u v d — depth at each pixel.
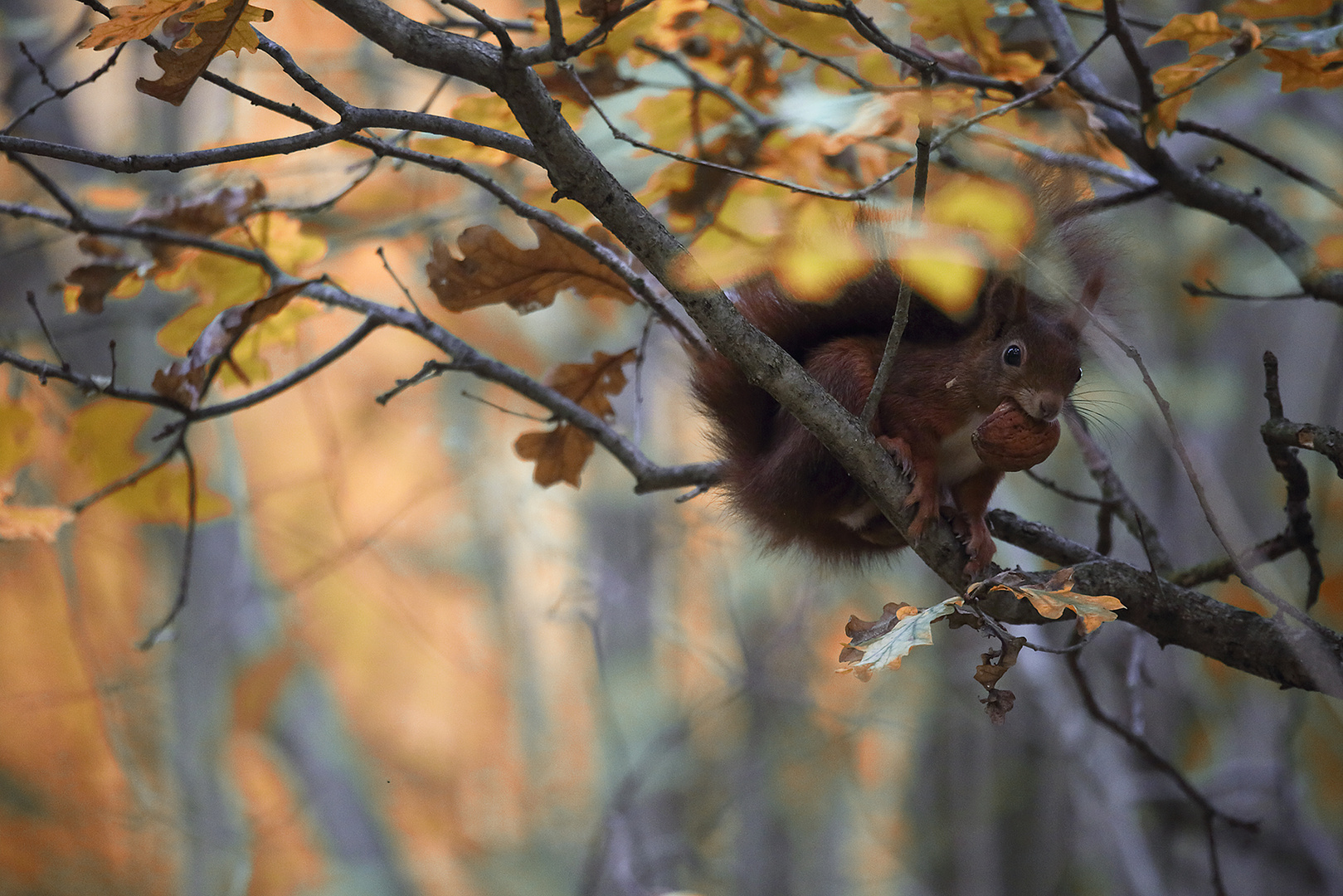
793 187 5.22
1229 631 5.25
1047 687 12.64
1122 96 10.07
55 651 17.41
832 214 6.09
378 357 19.17
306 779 20.53
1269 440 5.49
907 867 15.38
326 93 4.36
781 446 5.85
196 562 15.95
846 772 17.61
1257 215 6.76
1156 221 11.76
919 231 4.70
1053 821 13.80
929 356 5.55
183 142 13.12
